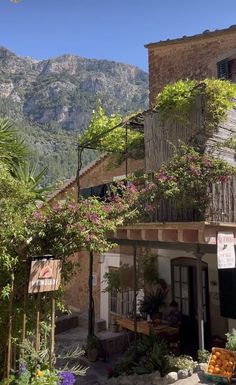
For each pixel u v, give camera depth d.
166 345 8.75
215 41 12.40
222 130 7.48
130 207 7.02
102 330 12.87
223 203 6.96
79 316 13.59
